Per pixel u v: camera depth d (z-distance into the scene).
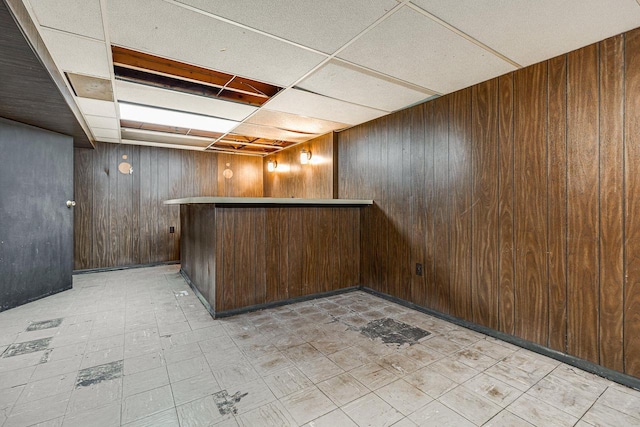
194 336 2.61
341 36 2.00
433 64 2.36
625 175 1.94
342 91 2.91
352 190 4.13
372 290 3.86
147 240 5.47
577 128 2.13
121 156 5.26
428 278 3.15
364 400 1.78
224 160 6.19
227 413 1.67
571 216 2.18
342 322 2.94
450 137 2.93
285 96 3.05
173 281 4.42
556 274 2.25
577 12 1.72
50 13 1.75
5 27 1.63
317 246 3.71
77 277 4.66
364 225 3.97
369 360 2.22
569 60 2.17
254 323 2.91
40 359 2.21
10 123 3.23
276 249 3.41
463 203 2.83
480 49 2.13
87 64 2.39
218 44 2.10
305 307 3.38
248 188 6.44
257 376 2.02
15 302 3.29
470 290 2.78
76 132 3.86
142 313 3.14
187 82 2.96
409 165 3.34
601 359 2.05
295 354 2.31
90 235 5.02
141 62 2.46
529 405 1.74
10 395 1.79
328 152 4.47
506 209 2.53
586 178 2.10
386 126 3.62
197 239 3.79
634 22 1.81
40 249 3.57
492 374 2.05
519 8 1.69
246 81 2.84
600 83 2.03
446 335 2.65
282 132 4.48
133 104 3.30
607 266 2.02
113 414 1.65
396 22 1.84
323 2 1.66
